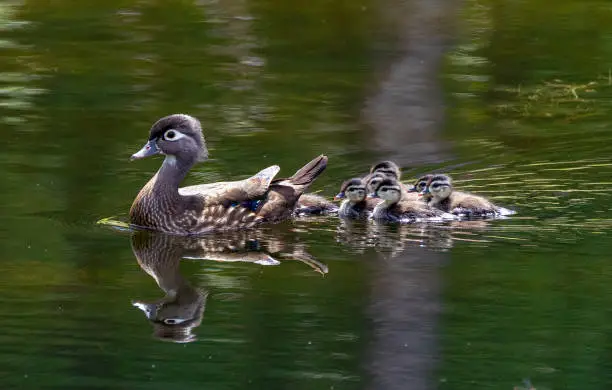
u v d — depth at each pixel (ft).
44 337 39.73
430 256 47.83
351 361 38.40
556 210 53.78
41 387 36.55
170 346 39.24
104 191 55.77
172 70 75.92
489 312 41.93
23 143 61.62
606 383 37.65
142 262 47.32
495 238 50.11
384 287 44.27
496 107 70.74
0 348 38.91
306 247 49.65
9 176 56.95
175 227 51.72
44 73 74.43
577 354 39.09
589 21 88.07
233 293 43.86
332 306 42.52
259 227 53.01
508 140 64.80
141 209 52.01
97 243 49.65
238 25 87.76
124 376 37.22
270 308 42.34
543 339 40.14
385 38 84.38
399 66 77.97
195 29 86.28
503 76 76.74
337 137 64.44
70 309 42.09
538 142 64.34
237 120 66.64
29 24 86.48
